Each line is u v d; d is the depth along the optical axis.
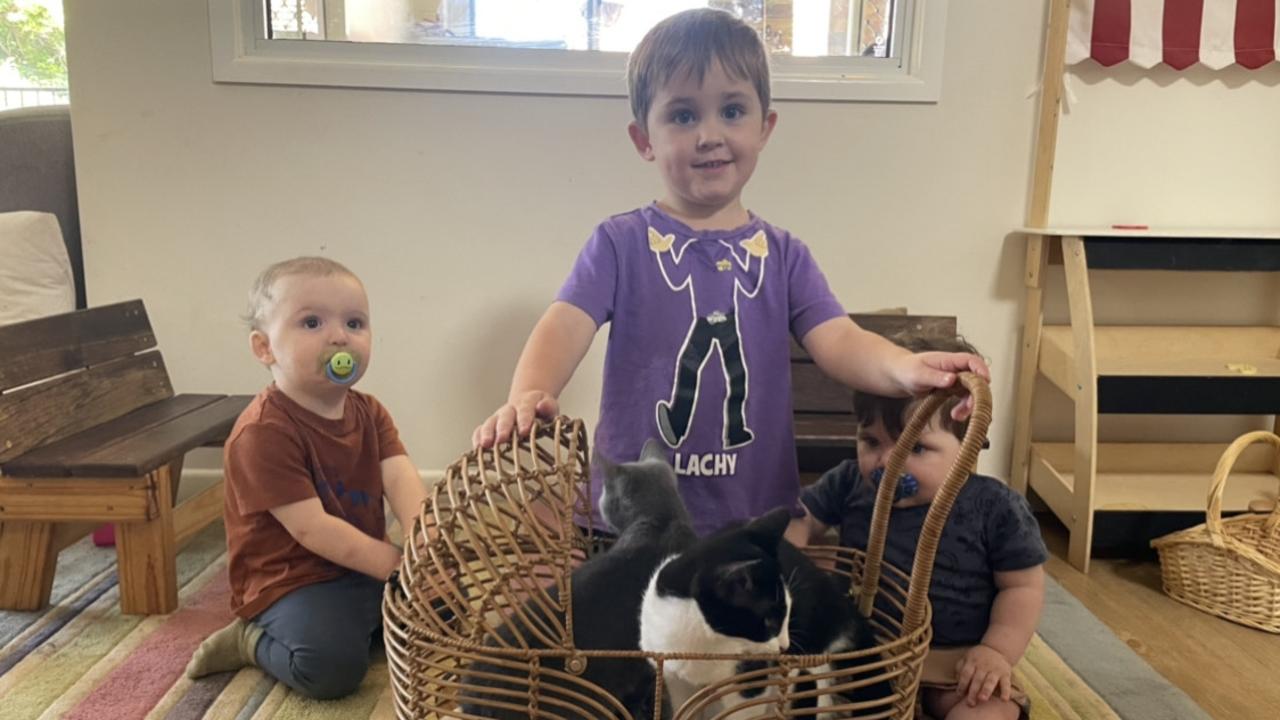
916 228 1.70
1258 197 1.73
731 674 0.72
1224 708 1.10
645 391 1.04
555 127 1.65
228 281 1.69
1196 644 1.26
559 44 1.69
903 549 1.04
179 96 1.62
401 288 1.70
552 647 0.69
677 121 1.02
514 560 0.74
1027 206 1.71
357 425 1.23
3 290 1.56
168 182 1.65
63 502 1.22
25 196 1.71
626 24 1.69
